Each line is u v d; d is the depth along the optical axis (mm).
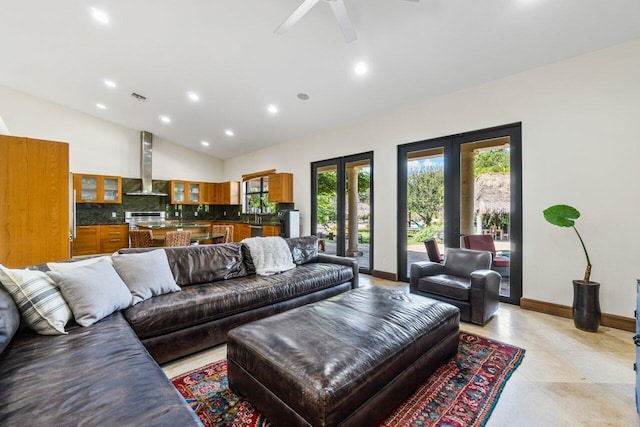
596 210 2855
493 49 3033
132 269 2271
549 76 3125
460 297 2902
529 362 2127
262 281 2852
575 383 1874
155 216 7961
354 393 1284
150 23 3432
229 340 1732
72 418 960
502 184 3615
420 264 3367
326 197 5910
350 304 2172
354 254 5379
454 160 3975
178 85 4879
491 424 1511
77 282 1832
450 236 4035
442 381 1886
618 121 2736
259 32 3322
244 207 8430
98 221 7180
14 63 4672
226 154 8688
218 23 3275
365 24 2930
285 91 4547
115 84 5148
